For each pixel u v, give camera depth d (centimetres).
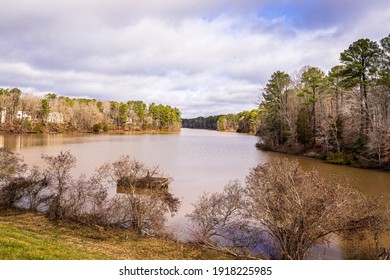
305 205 861
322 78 4538
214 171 2747
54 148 4488
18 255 693
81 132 10531
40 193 1572
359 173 2736
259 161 3503
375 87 3328
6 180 1488
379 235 994
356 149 3456
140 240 1105
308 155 4153
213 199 1250
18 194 1444
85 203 1411
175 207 1263
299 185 919
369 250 995
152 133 11706
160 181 1623
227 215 1117
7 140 5881
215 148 5312
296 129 4838
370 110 3472
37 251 746
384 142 3014
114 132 11488
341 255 973
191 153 4353
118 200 1277
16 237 866
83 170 2456
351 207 904
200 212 1170
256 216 1012
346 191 942
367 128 3447
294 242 912
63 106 11338
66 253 792
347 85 3559
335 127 3775
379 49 3378
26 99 9850
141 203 1209
